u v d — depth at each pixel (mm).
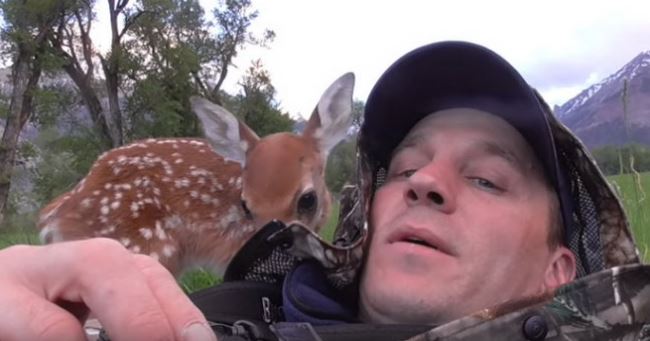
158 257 1435
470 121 473
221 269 1468
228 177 1453
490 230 444
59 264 258
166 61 7703
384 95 494
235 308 449
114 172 1484
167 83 7812
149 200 1455
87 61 7680
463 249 440
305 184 1264
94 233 1454
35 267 261
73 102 7750
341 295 479
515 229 449
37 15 7246
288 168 1260
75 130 7777
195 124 8016
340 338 379
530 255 456
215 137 1439
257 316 453
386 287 444
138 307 238
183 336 236
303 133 1376
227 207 1439
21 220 2447
